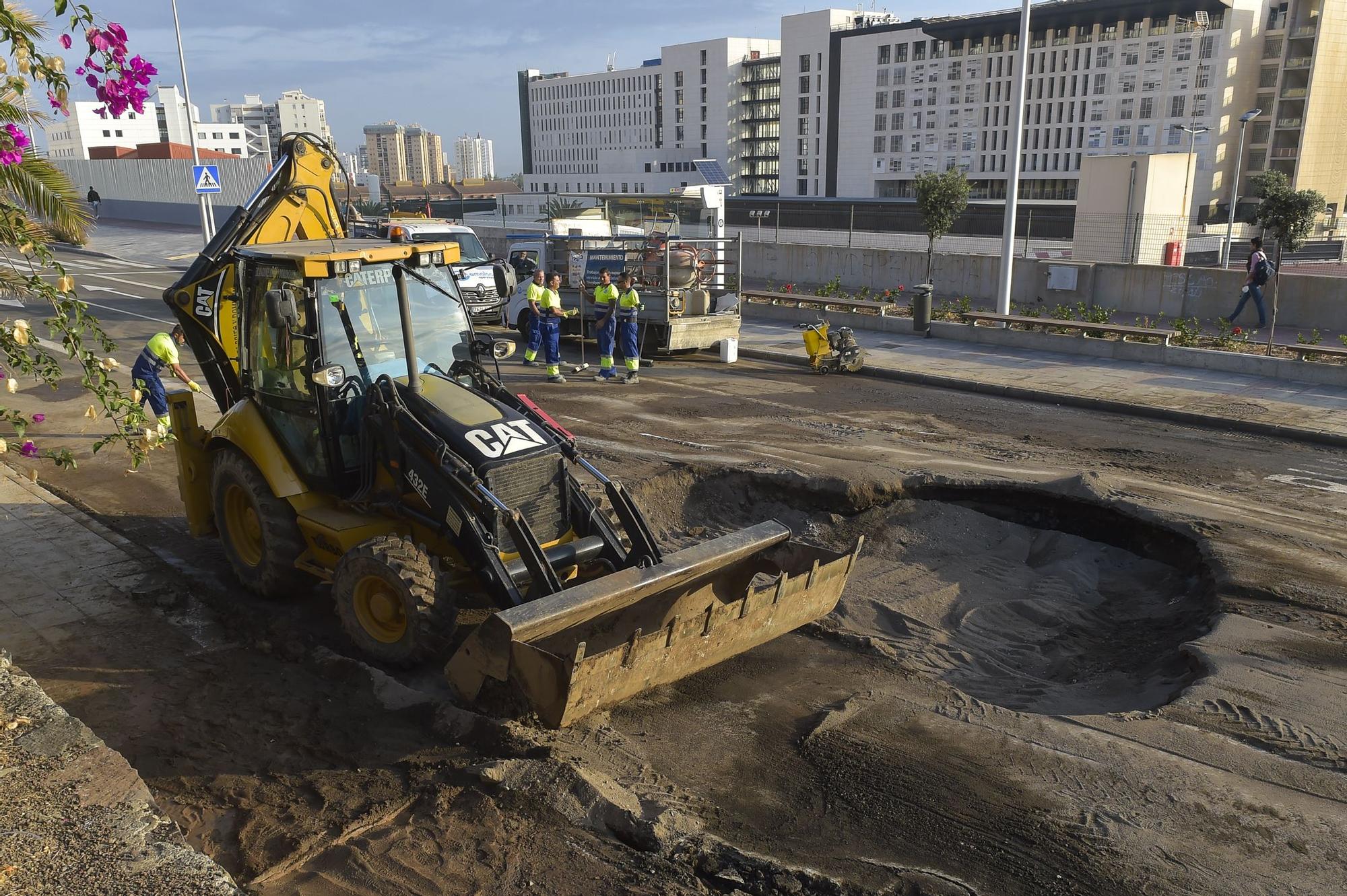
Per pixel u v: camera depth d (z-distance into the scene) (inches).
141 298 1019.3
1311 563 323.0
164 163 2066.9
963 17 3951.8
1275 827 190.4
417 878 177.6
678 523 395.5
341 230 362.0
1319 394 567.8
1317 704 238.1
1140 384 602.5
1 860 154.3
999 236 1526.8
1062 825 190.9
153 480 425.1
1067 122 3814.0
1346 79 3408.0
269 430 290.8
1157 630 301.4
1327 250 1894.7
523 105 7770.7
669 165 5772.6
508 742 218.7
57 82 234.7
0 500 385.4
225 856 185.2
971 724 232.4
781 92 4859.7
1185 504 377.7
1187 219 1091.3
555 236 816.3
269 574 291.0
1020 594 326.0
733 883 175.2
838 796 204.1
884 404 577.0
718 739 228.8
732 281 776.3
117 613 295.1
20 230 264.5
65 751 185.9
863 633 292.8
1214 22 3373.5
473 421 258.8
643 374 673.6
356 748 223.5
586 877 177.2
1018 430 511.2
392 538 252.5
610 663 215.2
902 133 4325.8
